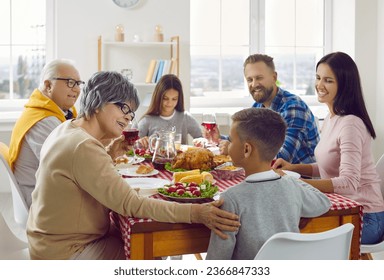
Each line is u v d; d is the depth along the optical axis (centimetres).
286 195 166
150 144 294
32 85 521
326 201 179
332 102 236
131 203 170
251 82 299
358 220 190
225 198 164
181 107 370
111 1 497
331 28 577
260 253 143
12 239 216
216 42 560
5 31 512
